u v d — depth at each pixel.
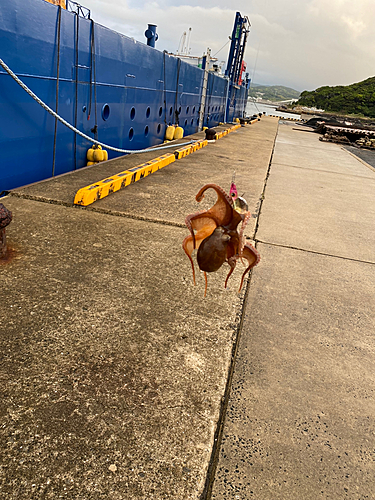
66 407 2.30
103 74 9.02
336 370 3.04
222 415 2.45
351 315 3.91
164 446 2.13
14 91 6.27
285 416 2.51
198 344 3.06
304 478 2.08
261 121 38.56
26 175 7.05
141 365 2.73
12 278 3.64
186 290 3.87
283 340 3.34
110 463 1.99
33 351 2.72
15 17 5.95
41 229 4.86
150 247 4.78
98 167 8.46
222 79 25.77
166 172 9.26
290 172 11.92
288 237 5.97
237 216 1.43
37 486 1.83
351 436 2.41
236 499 1.92
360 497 2.01
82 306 3.35
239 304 3.76
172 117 15.52
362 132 27.98
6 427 2.12
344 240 6.16
